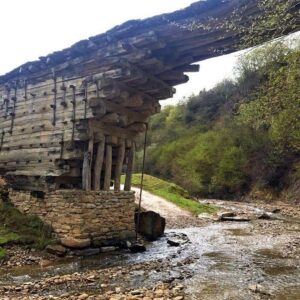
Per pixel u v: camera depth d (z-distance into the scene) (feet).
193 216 83.41
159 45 37.76
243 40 36.14
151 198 98.07
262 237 55.62
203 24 34.60
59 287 27.96
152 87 45.83
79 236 40.45
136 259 39.11
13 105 54.03
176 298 24.76
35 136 49.03
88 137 42.93
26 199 47.98
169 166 203.82
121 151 48.42
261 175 156.66
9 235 41.04
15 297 24.98
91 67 43.55
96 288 27.76
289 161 147.54
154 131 254.47
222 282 29.84
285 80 39.32
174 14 35.63
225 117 195.93
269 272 33.63
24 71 50.85
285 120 44.83
